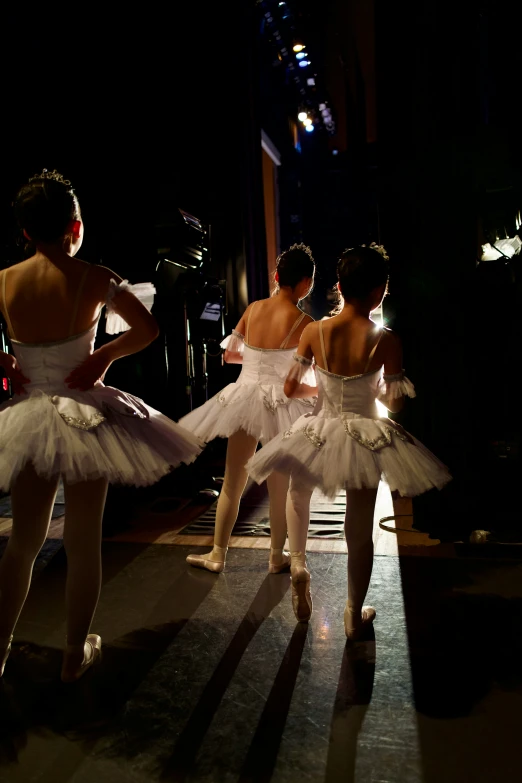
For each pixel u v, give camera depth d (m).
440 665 1.98
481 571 2.74
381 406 2.37
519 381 3.14
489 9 3.09
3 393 3.92
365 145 9.22
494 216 3.13
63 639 2.22
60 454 1.70
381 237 3.39
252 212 6.46
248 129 6.33
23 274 1.85
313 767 1.53
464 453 3.20
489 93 3.15
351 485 1.93
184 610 2.43
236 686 1.89
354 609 2.14
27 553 1.88
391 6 3.20
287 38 7.93
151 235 5.23
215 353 4.88
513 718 1.70
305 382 2.25
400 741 1.62
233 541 3.25
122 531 3.44
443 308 3.15
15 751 1.62
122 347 1.84
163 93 5.42
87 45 5.25
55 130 5.27
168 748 1.61
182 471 4.37
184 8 5.46
